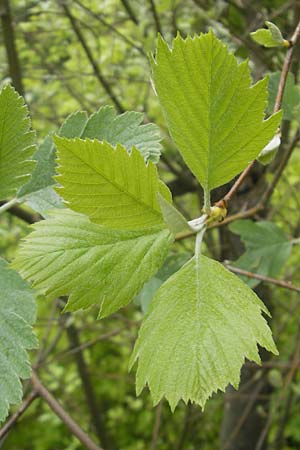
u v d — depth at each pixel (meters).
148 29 1.28
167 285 0.33
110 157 0.31
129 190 0.32
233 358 0.31
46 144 0.41
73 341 1.43
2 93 0.36
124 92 1.41
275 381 1.11
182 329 0.32
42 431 2.05
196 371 0.31
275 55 0.93
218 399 1.52
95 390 1.94
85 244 0.34
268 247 0.66
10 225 1.27
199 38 0.31
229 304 0.32
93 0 1.36
